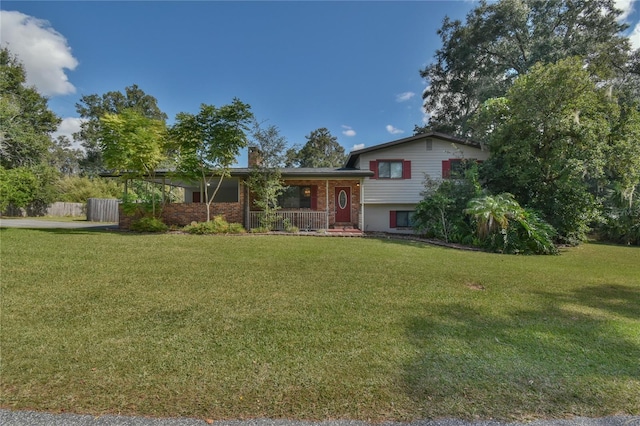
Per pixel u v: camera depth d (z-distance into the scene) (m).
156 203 14.01
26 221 18.89
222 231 12.55
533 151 11.88
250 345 2.97
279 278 5.60
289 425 1.87
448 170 15.20
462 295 4.81
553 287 5.41
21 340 2.97
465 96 23.03
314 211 14.40
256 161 13.98
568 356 2.85
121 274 5.57
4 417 1.90
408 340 3.14
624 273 6.74
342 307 4.14
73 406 2.02
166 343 2.98
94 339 3.04
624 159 10.37
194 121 12.62
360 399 2.13
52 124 25.72
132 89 39.78
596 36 17.31
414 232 14.15
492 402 2.13
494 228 10.04
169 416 1.94
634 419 1.97
